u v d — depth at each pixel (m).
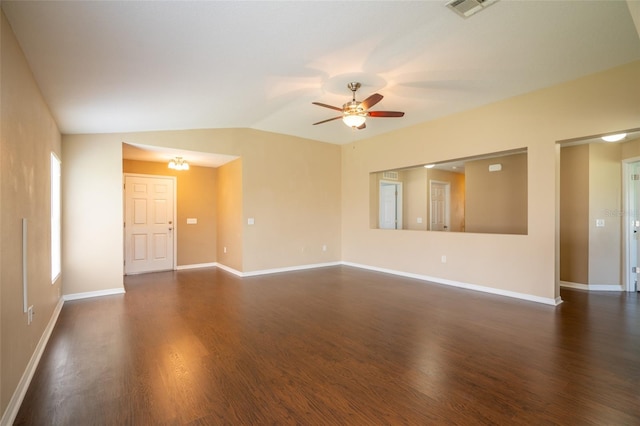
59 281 4.06
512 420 1.86
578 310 3.90
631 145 4.81
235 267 6.24
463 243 5.08
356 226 6.96
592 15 2.47
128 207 6.24
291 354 2.74
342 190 7.32
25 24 1.93
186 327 3.38
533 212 4.25
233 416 1.92
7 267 1.92
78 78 2.74
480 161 6.30
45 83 2.76
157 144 5.11
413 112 4.93
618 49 3.06
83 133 4.52
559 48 3.00
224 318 3.65
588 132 3.71
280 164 6.39
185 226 6.86
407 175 8.07
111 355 2.72
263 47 2.65
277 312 3.87
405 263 5.96
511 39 2.81
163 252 6.61
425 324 3.44
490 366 2.51
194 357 2.69
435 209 8.02
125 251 6.21
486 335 3.13
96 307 4.07
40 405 2.03
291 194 6.55
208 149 5.59
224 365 2.55
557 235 4.14
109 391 2.18
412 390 2.18
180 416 1.91
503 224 5.96
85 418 1.90
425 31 2.61
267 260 6.23
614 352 2.74
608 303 4.21
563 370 2.43
